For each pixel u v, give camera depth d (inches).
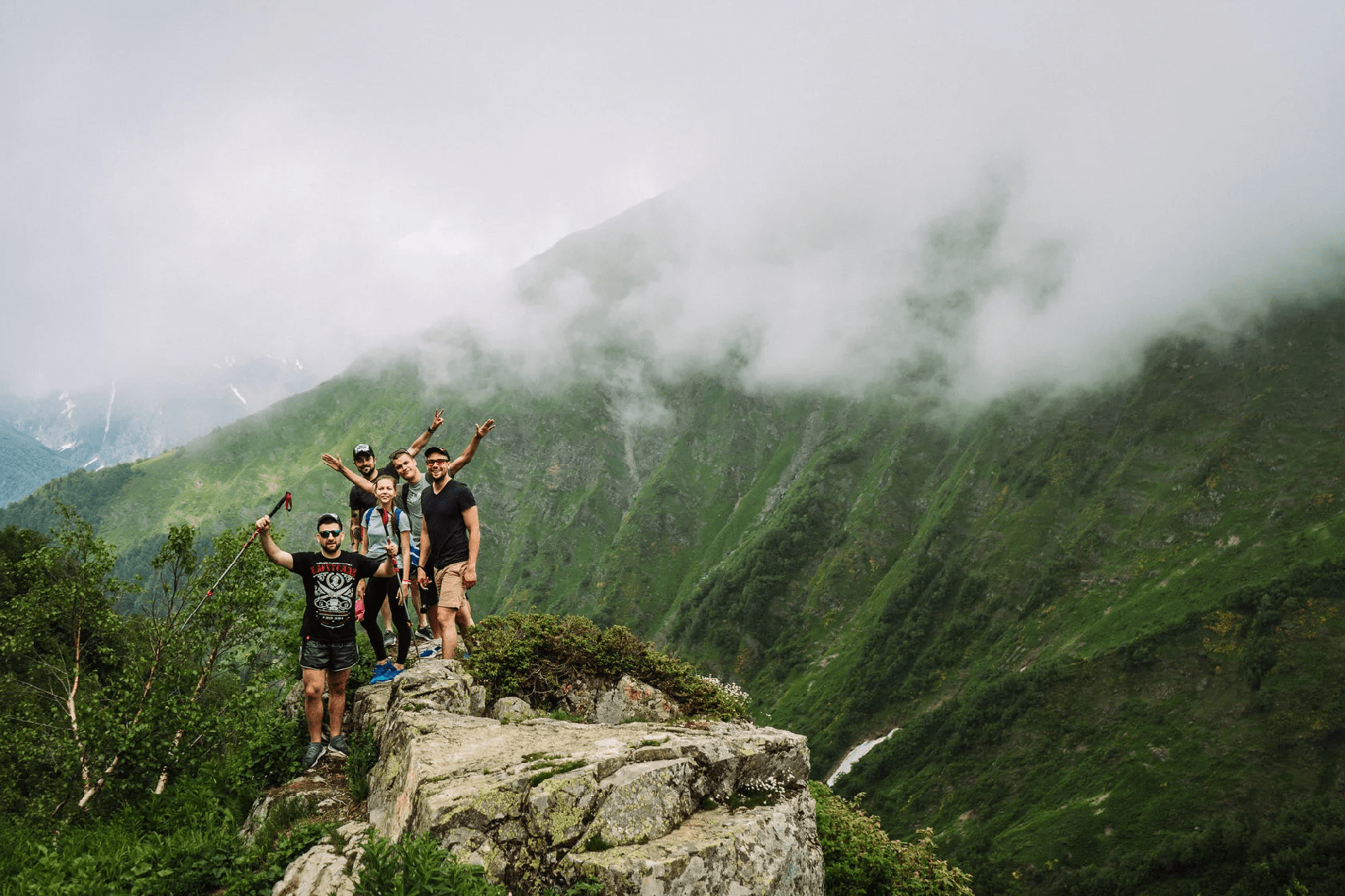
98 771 578.9
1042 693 6023.6
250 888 271.1
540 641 461.7
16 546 1638.8
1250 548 6446.9
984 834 5187.0
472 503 457.1
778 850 275.1
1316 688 5039.4
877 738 6737.2
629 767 273.3
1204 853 4313.5
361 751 366.6
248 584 809.5
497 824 247.4
